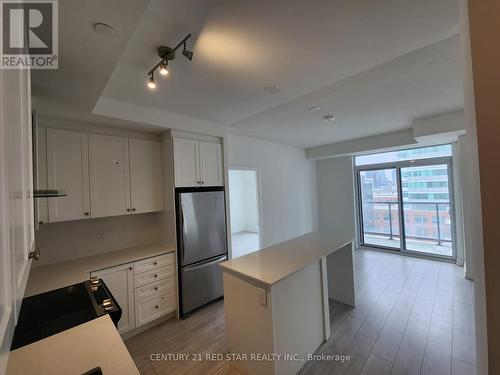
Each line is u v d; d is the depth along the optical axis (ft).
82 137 8.16
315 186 20.13
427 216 15.79
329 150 17.44
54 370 2.97
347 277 9.82
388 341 7.54
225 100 8.09
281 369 5.91
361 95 8.56
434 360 6.66
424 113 10.71
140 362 7.04
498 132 2.41
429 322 8.43
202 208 10.15
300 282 6.73
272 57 5.59
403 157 16.49
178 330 8.60
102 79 5.26
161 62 5.31
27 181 2.81
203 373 6.57
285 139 15.31
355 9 4.14
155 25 4.45
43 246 8.00
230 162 13.37
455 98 9.02
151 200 9.82
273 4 3.99
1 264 1.42
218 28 4.58
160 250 9.27
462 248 13.76
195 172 10.08
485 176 2.50
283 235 16.52
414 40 5.04
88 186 8.20
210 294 10.28
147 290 8.67
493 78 2.43
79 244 8.72
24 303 5.20
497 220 2.44
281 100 8.14
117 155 8.95
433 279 12.16
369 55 5.57
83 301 5.40
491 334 2.52
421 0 3.96
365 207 18.76
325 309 7.64
